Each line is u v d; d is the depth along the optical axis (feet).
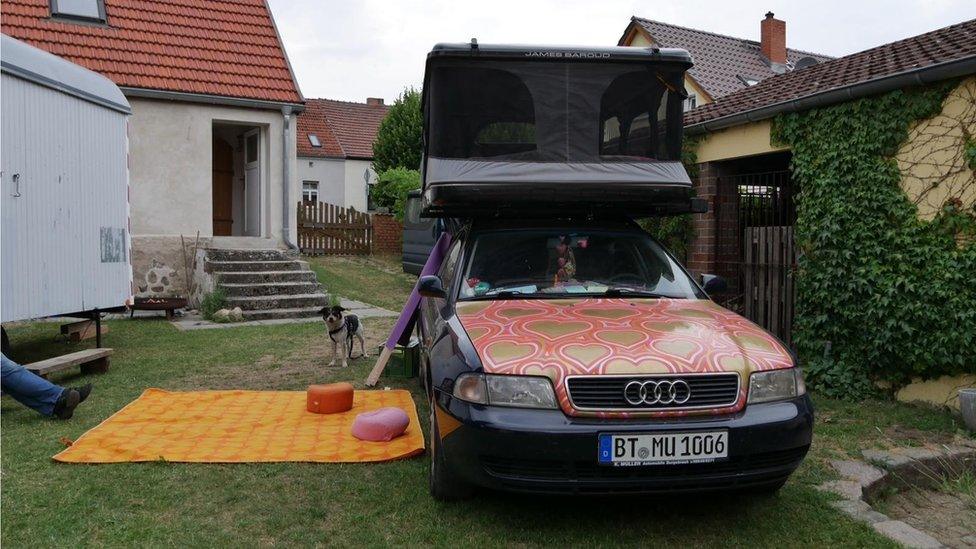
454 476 12.61
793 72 33.58
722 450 10.94
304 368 26.20
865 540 11.58
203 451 15.72
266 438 16.80
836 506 12.91
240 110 45.73
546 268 15.79
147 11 47.70
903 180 20.52
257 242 46.16
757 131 25.88
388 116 101.76
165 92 43.04
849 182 21.81
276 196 46.98
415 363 24.50
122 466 14.84
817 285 22.58
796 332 23.76
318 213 70.23
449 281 16.58
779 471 11.40
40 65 24.20
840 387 21.65
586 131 18.25
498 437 10.93
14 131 22.81
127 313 41.60
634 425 10.87
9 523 12.00
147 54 45.09
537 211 18.83
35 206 23.95
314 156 113.09
